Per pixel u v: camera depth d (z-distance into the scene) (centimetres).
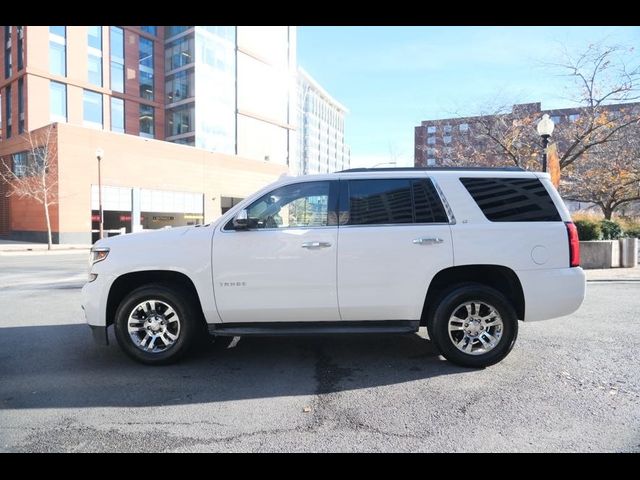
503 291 482
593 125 1536
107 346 553
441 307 453
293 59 6003
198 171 4069
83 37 3941
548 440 312
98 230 3284
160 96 4700
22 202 3369
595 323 650
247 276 453
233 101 5006
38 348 545
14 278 1299
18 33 3644
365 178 475
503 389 404
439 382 423
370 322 468
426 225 456
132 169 3509
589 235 1359
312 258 450
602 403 372
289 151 5934
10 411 365
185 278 477
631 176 1836
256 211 471
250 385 420
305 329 455
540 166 1739
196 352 521
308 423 341
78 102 3912
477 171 480
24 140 3394
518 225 457
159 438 319
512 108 1798
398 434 323
